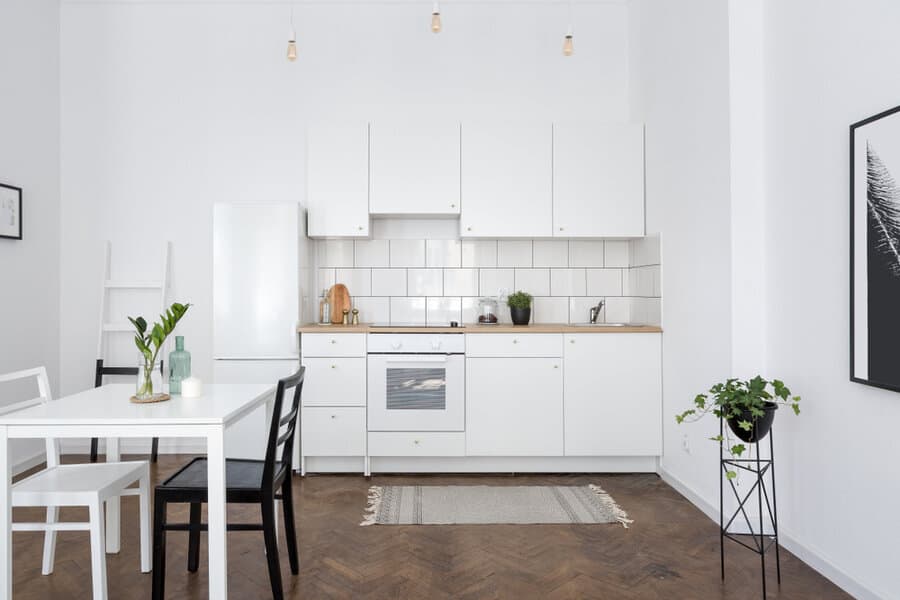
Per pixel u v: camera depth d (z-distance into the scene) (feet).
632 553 8.37
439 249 13.78
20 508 10.00
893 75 6.41
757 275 8.86
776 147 8.55
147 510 7.78
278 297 11.94
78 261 13.51
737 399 7.31
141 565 7.89
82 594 7.15
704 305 9.84
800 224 8.01
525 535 8.98
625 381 11.83
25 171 12.41
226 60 13.58
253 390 7.74
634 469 12.17
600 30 13.84
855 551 7.07
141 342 6.96
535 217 12.67
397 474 12.07
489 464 12.08
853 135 6.88
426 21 13.74
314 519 9.61
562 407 11.85
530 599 7.08
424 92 13.73
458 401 11.82
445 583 7.48
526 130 12.67
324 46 13.65
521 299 12.91
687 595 7.17
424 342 11.80
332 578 7.59
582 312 13.87
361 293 13.73
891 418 6.48
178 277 13.53
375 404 11.82
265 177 13.57
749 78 8.89
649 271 12.44
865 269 6.72
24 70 12.39
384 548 8.51
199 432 6.09
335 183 12.56
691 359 10.38
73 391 13.47
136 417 6.08
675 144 11.01
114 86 13.52
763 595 7.11
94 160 13.51
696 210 10.12
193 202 13.53
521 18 13.79
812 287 7.79
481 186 12.64
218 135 13.56
